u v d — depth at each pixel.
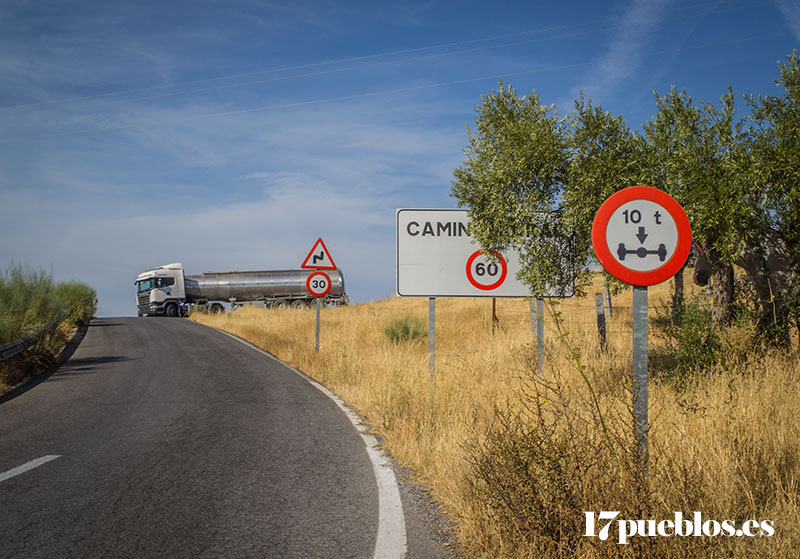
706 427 4.97
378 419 7.90
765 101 7.88
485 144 8.27
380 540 3.98
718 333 8.09
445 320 21.33
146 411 9.02
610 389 7.35
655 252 3.99
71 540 4.02
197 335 24.33
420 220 9.88
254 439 7.04
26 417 8.77
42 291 17.77
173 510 4.60
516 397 6.78
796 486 4.09
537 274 8.01
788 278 8.27
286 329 23.94
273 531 4.16
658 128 7.99
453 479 4.93
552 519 3.51
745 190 7.61
